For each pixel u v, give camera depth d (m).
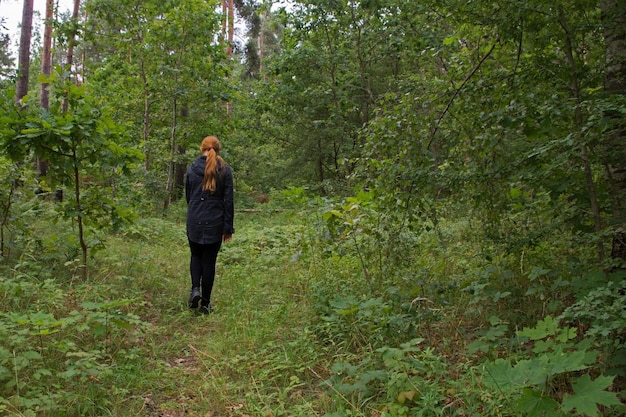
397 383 2.92
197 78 13.99
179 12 13.24
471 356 3.43
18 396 2.61
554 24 3.73
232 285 5.78
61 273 5.18
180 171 16.62
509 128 3.71
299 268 6.30
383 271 4.63
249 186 20.95
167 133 14.59
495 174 3.81
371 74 17.02
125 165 5.09
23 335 3.33
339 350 3.65
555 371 2.42
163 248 7.65
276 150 22.17
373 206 4.48
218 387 3.20
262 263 6.91
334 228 4.43
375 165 4.43
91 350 3.42
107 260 5.81
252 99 18.03
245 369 3.51
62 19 15.46
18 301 4.00
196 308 4.86
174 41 13.59
